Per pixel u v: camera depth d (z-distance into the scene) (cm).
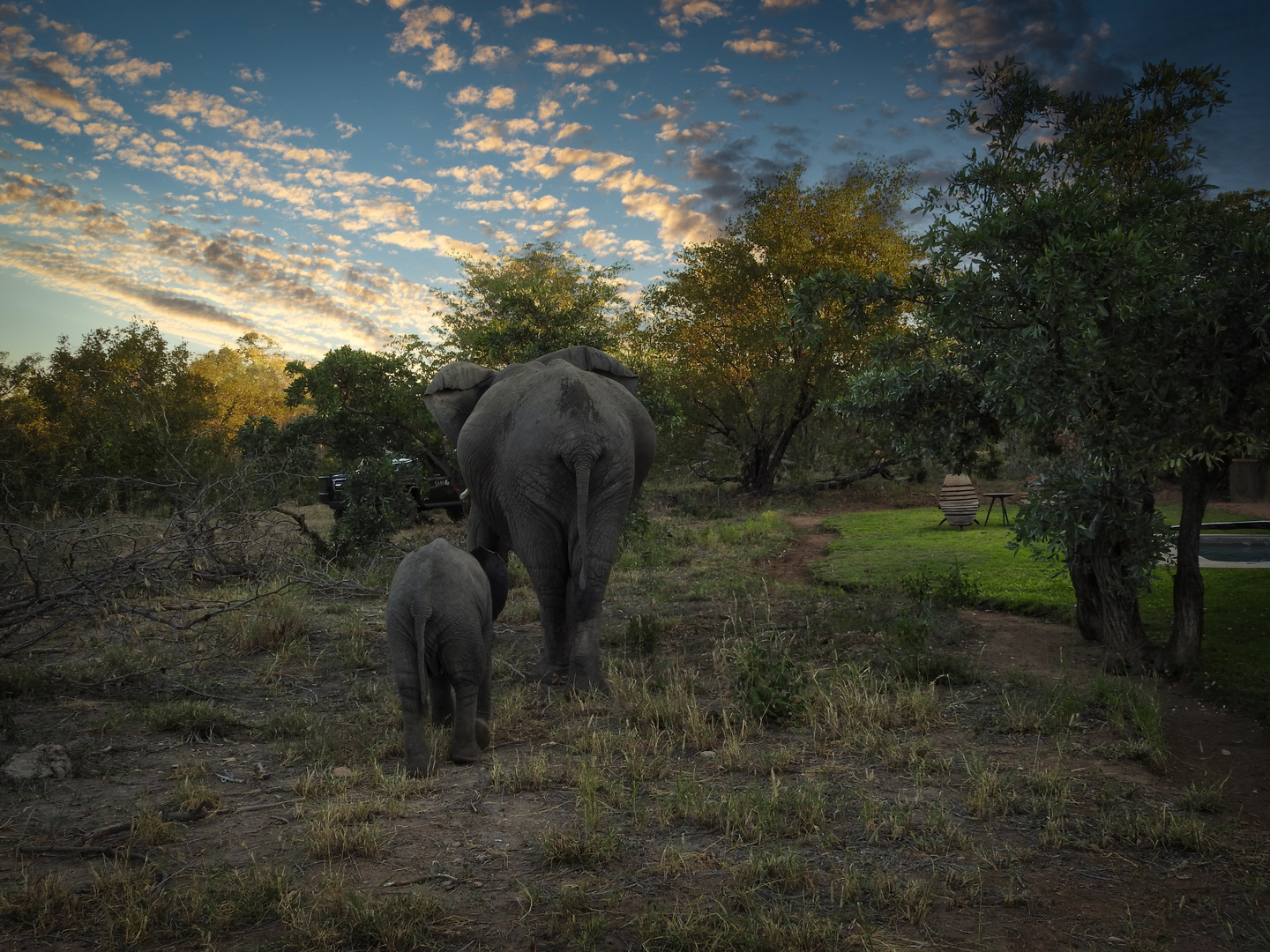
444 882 374
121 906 348
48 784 498
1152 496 768
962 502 1727
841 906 351
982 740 567
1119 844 412
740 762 521
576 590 690
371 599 1148
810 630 896
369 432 1652
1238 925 336
